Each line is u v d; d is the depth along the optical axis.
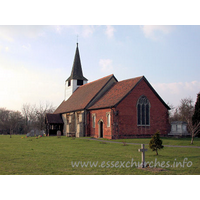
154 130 39.66
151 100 40.03
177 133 38.88
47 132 57.25
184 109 59.34
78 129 45.28
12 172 12.77
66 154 19.72
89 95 48.47
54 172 12.88
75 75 62.53
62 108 59.91
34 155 19.11
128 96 38.06
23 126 100.25
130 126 37.69
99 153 20.36
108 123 38.34
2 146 27.28
